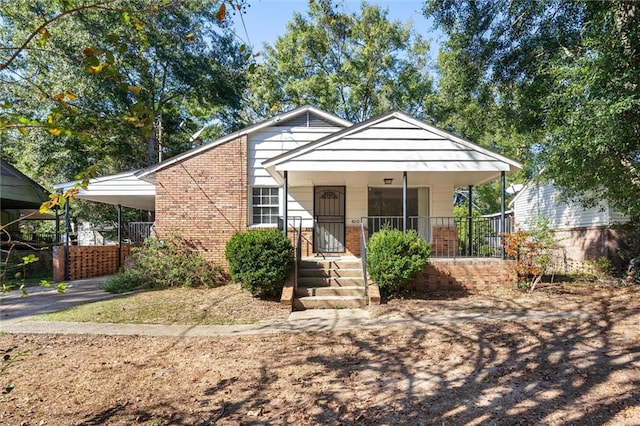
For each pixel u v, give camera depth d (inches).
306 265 404.8
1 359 212.8
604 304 299.6
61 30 588.7
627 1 280.4
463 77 573.9
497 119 634.8
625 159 335.3
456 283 375.2
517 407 154.5
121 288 429.7
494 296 348.2
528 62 513.0
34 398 168.2
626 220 496.7
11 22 557.9
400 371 191.5
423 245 354.9
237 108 938.7
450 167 395.2
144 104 115.6
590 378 176.1
